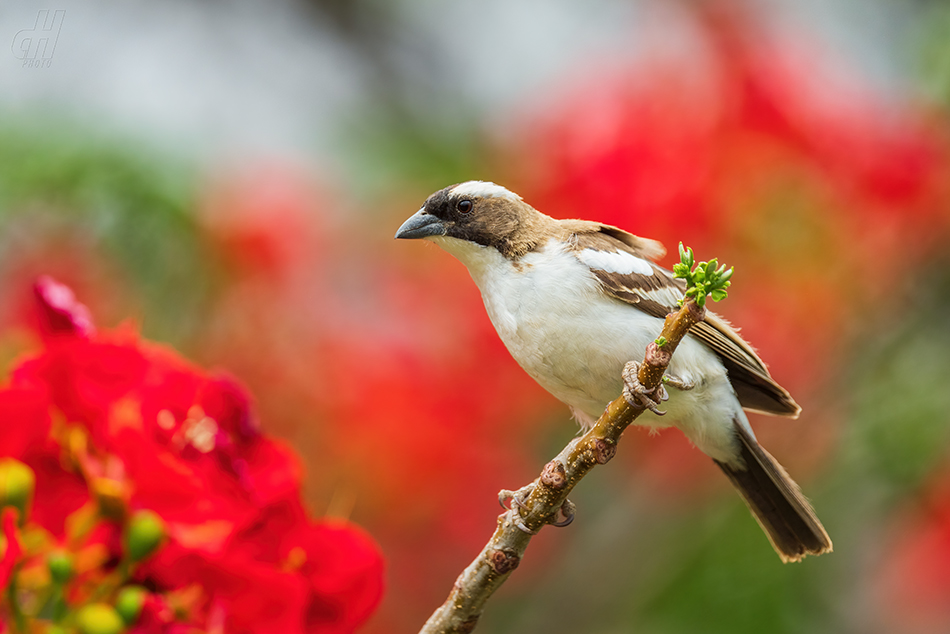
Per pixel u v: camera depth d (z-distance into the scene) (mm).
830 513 10773
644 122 10219
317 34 13078
